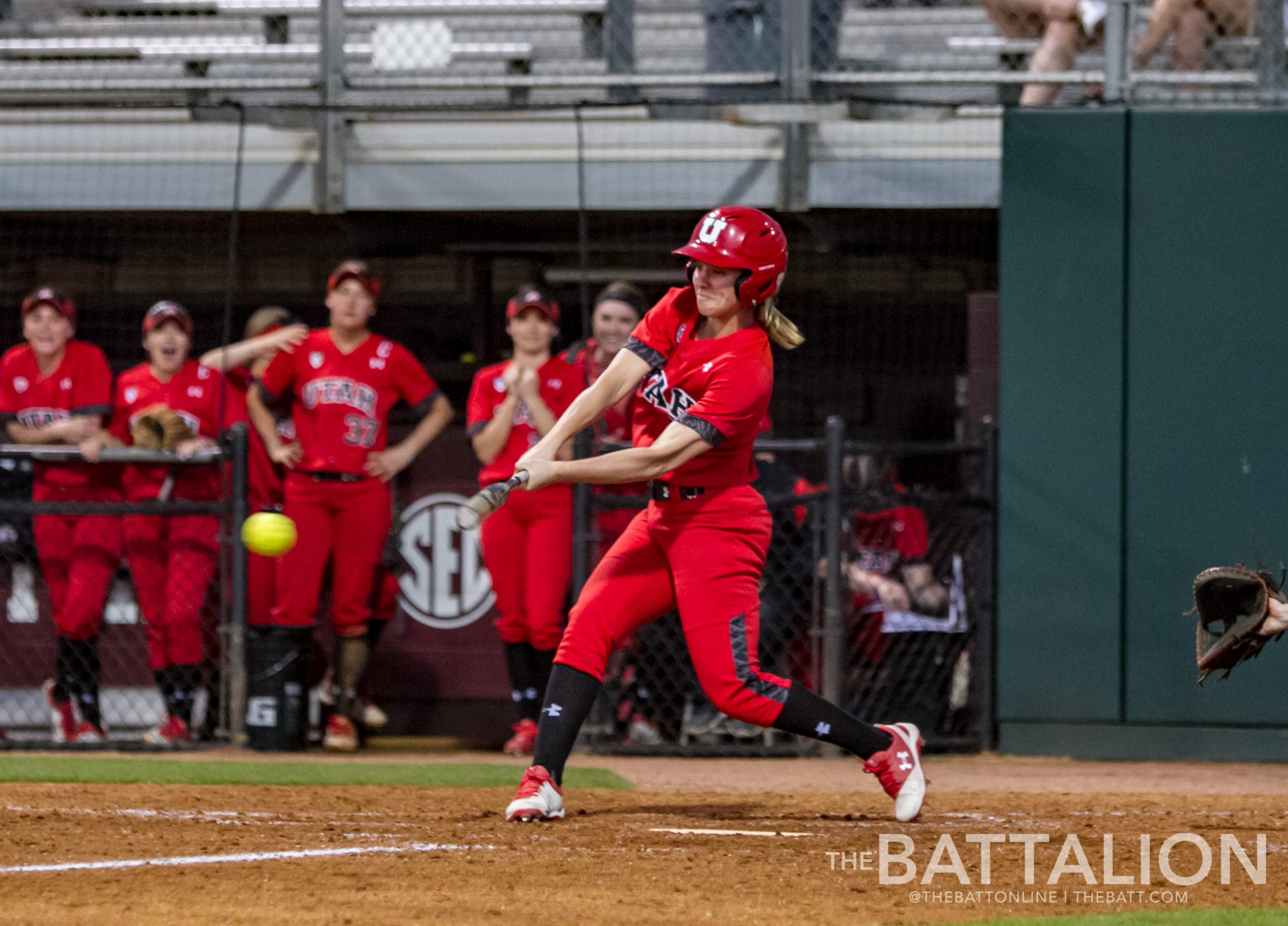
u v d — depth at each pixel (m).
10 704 26.14
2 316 34.28
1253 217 24.06
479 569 26.36
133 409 25.31
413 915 10.90
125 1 31.55
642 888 12.06
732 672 14.95
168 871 12.52
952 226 30.17
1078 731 24.17
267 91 28.81
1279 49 25.89
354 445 24.17
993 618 25.02
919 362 32.59
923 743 16.30
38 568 26.19
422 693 26.42
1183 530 24.03
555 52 31.72
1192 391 24.11
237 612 24.08
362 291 24.39
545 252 33.38
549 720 15.56
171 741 23.83
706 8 28.12
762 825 15.63
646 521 15.36
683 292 14.87
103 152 28.86
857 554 24.66
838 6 27.61
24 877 12.22
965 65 29.78
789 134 27.67
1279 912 11.54
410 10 28.09
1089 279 24.39
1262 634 14.81
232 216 26.41
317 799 17.41
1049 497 24.38
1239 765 23.25
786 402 32.47
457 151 28.42
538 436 24.09
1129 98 25.44
